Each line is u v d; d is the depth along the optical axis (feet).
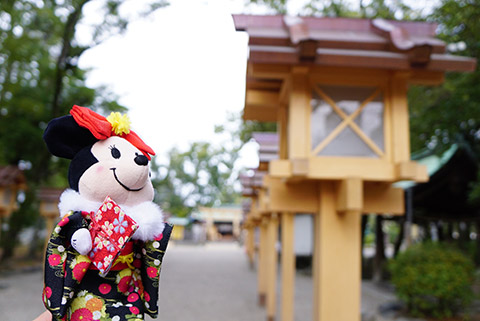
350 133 15.34
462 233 54.85
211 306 32.83
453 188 37.47
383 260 44.96
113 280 7.69
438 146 34.60
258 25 15.62
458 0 24.57
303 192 16.37
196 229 142.10
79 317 7.29
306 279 52.70
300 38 13.85
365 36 15.42
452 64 14.29
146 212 7.89
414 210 40.63
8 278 41.45
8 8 36.27
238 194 154.81
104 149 7.86
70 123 7.96
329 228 15.58
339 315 14.96
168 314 29.14
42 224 63.87
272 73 15.08
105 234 7.38
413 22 16.25
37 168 51.96
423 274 25.59
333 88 15.52
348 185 14.39
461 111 26.99
